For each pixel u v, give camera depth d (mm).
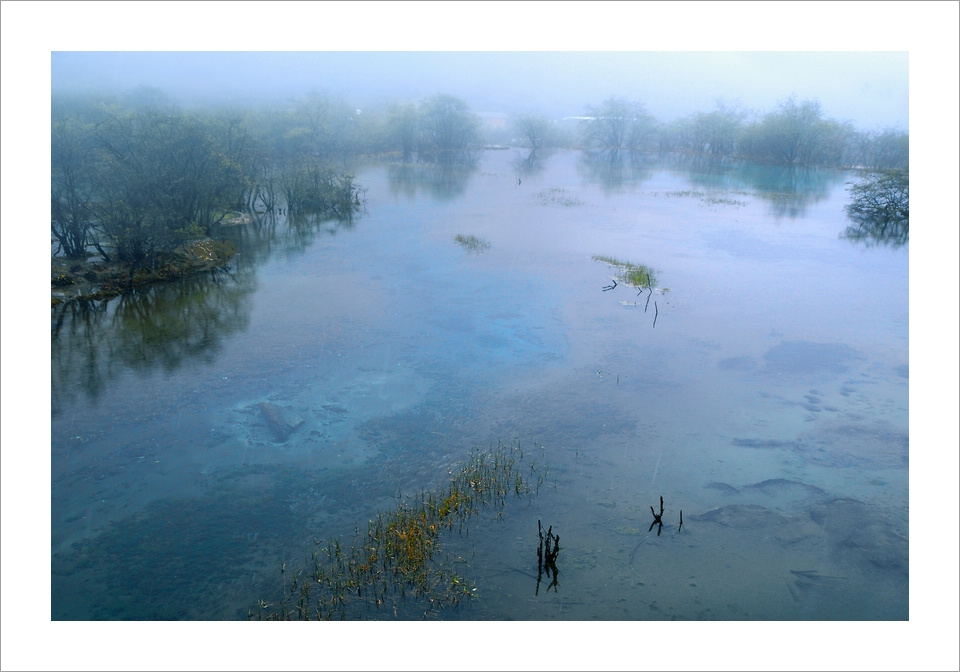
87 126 23625
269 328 15883
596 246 24844
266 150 41219
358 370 13539
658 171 52500
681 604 7395
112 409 11812
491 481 9656
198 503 9289
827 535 8578
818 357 14336
